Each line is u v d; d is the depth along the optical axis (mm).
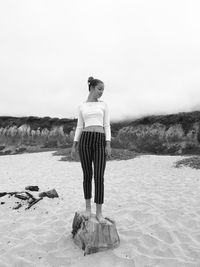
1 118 62906
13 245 4098
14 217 5363
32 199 6293
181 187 7719
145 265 3424
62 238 4223
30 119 61062
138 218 5152
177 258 3576
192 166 11742
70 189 7984
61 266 3463
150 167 12711
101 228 3822
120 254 3693
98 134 3869
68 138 55188
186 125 43281
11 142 56906
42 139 56406
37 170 13375
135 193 7203
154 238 4145
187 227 4633
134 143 47156
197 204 5895
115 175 10711
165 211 5469
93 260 3561
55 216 5297
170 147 41031
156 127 46844
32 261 3615
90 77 4016
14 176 11500
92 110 3883
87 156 3926
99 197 3938
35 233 4516
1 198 6449
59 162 16625
